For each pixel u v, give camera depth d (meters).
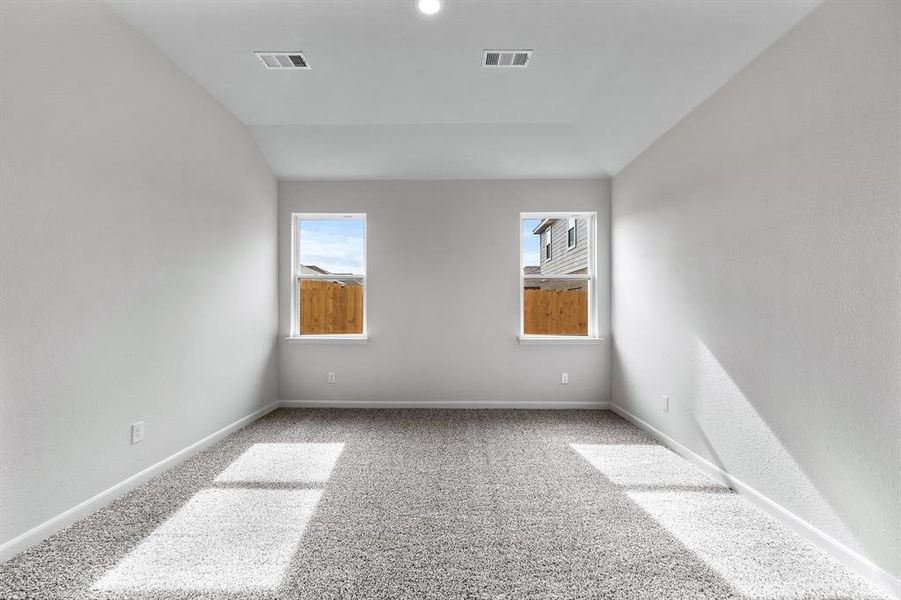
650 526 1.98
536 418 3.84
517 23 2.25
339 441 3.19
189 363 2.82
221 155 3.20
